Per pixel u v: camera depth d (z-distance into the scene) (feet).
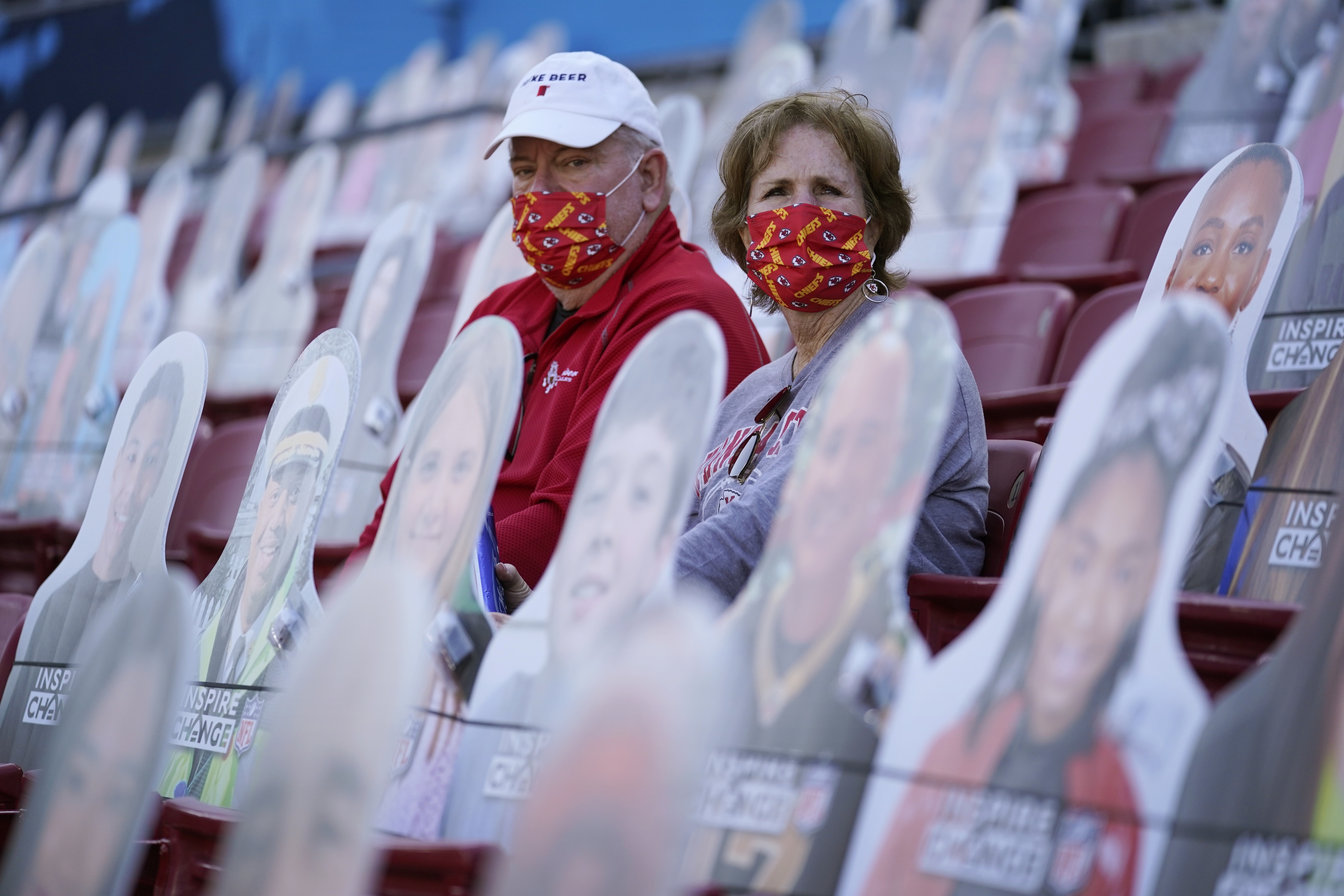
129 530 22.29
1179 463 12.07
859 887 12.60
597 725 11.61
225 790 18.38
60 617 22.54
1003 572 21.95
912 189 25.23
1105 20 85.10
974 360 35.58
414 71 95.45
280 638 18.92
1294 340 23.20
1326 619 12.59
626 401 16.20
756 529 20.75
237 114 105.70
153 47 111.04
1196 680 14.52
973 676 12.78
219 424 47.85
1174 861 11.82
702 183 58.59
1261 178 21.48
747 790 13.46
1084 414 12.80
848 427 14.07
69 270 41.45
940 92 64.34
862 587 13.46
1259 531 19.48
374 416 36.83
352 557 25.50
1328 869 11.93
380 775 13.02
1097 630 12.25
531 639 15.94
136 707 16.06
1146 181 51.42
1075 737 12.14
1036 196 57.98
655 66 90.38
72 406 39.63
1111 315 32.81
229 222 64.08
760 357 26.81
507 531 24.71
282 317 57.36
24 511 39.52
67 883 15.80
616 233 27.25
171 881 16.70
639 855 11.02
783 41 71.97
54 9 115.55
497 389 17.94
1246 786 12.11
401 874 14.51
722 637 14.17
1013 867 12.07
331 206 88.53
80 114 113.19
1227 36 55.98
